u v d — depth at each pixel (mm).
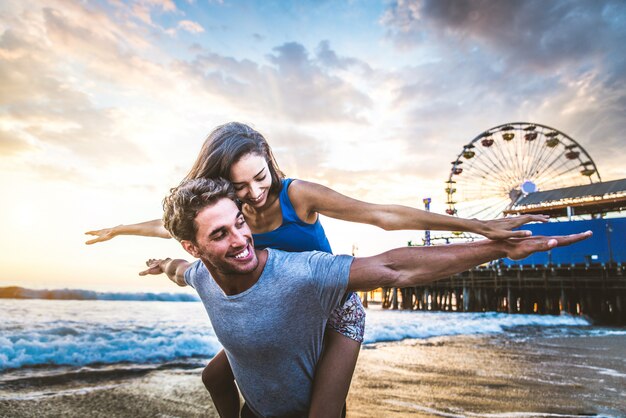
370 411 3861
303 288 1563
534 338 12477
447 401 4328
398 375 5652
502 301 31859
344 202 1898
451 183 36500
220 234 1496
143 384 4875
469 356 7848
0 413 3656
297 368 1700
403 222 1758
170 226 1575
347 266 1581
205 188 1519
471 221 1601
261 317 1572
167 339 7980
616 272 25781
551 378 5727
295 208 2004
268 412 1825
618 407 4203
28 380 4883
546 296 27875
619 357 8367
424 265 1570
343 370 1764
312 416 1688
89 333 8766
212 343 7898
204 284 1751
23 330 8750
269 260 1635
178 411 3879
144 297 33531
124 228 2459
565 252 28062
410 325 14734
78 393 4387
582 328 18953
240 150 1852
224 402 2146
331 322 1862
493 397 4539
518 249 1501
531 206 30906
